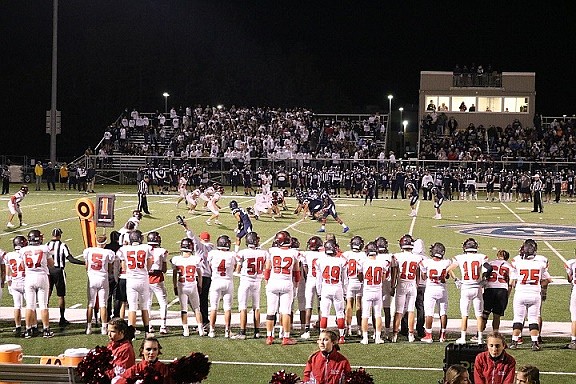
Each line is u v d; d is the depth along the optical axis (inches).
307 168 1790.1
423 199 1695.4
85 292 705.6
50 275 581.3
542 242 1042.1
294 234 1091.3
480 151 1998.0
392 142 2477.9
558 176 1658.5
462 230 1155.9
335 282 551.5
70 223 1159.0
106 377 305.1
